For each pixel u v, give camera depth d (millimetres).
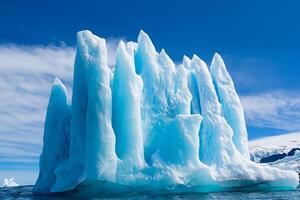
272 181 34562
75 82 34719
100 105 31781
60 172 33156
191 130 33250
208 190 33875
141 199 28172
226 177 33250
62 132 37781
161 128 34844
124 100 33750
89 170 30656
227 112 39000
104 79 32594
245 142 38312
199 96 38844
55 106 38531
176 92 36938
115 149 33281
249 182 33750
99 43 34156
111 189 31812
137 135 32531
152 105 36188
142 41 38781
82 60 34281
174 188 31906
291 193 33500
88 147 31172
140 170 31625
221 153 34812
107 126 31531
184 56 44156
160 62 38250
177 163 32500
